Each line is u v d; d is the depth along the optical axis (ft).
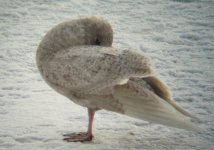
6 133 20.63
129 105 18.66
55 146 19.51
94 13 40.32
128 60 18.67
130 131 21.50
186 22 38.75
